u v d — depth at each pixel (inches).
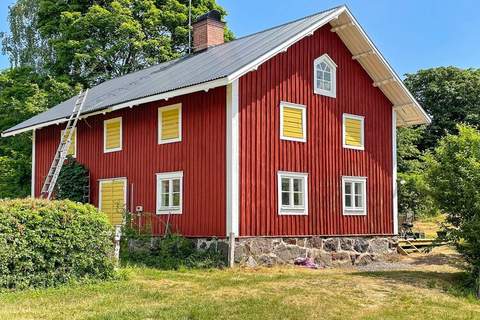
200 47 930.1
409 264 757.3
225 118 662.5
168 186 739.4
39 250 471.5
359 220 788.6
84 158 897.5
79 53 1457.9
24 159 1439.5
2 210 453.7
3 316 382.9
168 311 410.9
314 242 724.7
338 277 574.2
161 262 645.9
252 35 852.6
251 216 660.7
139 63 1503.4
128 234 726.5
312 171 735.7
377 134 832.3
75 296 448.5
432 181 623.8
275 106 701.9
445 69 1902.1
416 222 1325.0
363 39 781.3
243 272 602.5
